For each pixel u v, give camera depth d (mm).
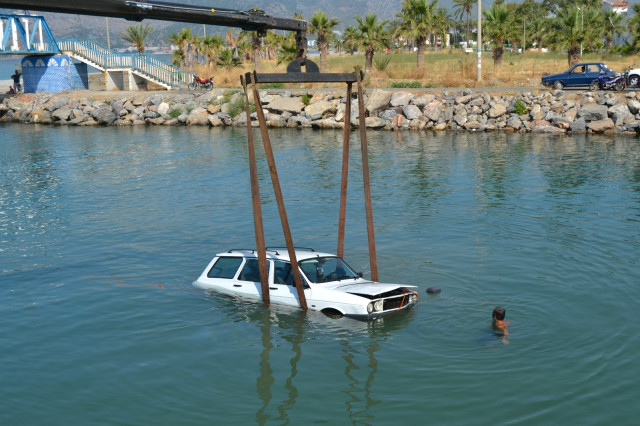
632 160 29641
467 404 8516
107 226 19797
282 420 8242
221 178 28266
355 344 10523
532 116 42906
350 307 11453
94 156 36688
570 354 9984
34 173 31047
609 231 17609
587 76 46125
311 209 21438
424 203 21844
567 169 27766
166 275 14672
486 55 81438
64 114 58750
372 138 41250
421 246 16422
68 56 67250
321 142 39906
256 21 8852
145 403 8789
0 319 12102
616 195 22359
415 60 73500
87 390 9211
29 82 67750
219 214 21125
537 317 11531
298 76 11828
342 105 48656
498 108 44031
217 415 8438
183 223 19938
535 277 13742
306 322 11484
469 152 33750
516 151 33625
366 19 61750
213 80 67250
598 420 8062
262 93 52719
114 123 56781
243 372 9672
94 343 10891
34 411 8609
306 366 9781
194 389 9172
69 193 25672
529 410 8336
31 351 10617
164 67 66812
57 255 16609
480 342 10484
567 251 15727
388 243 16797
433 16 60562
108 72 68062
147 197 24438
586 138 38250
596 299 12383
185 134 47000
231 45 104438
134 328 11508
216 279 13477
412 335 10820
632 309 11828
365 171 13133
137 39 82750
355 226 18859
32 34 65750
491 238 17109
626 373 9297
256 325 11430
